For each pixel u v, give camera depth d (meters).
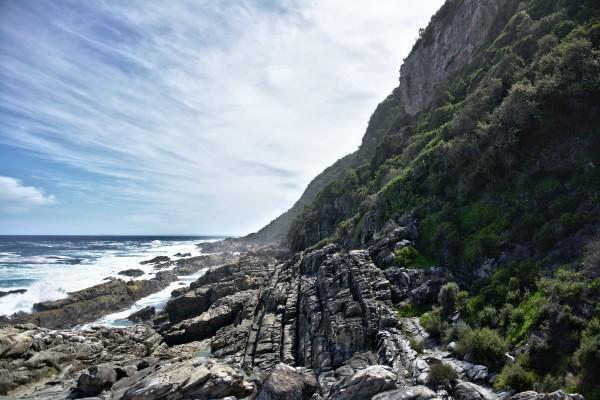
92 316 49.41
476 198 26.98
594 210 17.34
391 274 25.84
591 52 22.08
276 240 151.62
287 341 27.36
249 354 27.92
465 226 25.53
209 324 39.38
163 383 16.19
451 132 38.00
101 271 78.62
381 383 13.02
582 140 21.05
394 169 55.91
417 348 17.16
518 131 24.28
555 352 12.89
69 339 31.52
